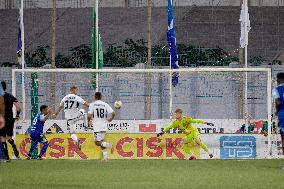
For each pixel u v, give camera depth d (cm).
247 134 8338
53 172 6431
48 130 8488
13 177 5953
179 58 12950
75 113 8338
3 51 15512
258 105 11244
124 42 14062
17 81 11844
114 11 16288
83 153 8312
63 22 16225
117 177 5962
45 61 13675
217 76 10688
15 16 16338
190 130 8181
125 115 11269
